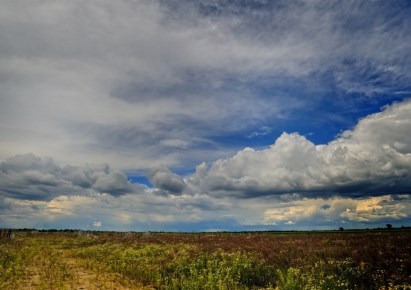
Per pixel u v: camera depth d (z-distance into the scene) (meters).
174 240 40.72
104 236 53.06
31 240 41.88
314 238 35.50
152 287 15.79
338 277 14.48
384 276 14.43
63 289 14.29
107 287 15.34
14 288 14.49
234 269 17.20
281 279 14.73
